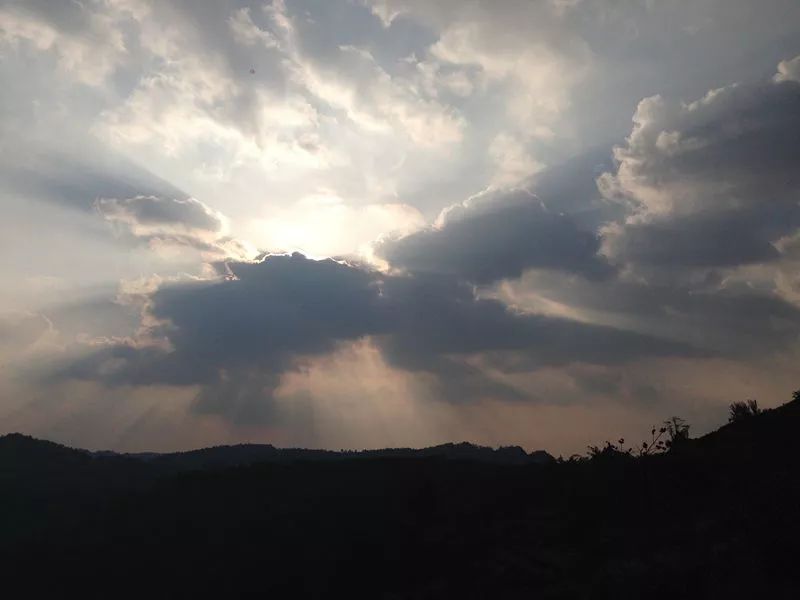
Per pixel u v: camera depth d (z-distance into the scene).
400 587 37.16
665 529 31.28
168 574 41.47
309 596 37.81
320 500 49.09
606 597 25.36
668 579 23.91
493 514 43.31
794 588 20.64
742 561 22.70
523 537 37.69
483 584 33.34
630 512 36.41
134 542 45.41
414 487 47.38
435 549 40.06
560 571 31.59
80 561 43.75
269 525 45.44
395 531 43.22
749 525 24.50
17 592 41.50
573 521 37.78
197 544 44.44
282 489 52.00
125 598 39.66
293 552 41.75
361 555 40.62
